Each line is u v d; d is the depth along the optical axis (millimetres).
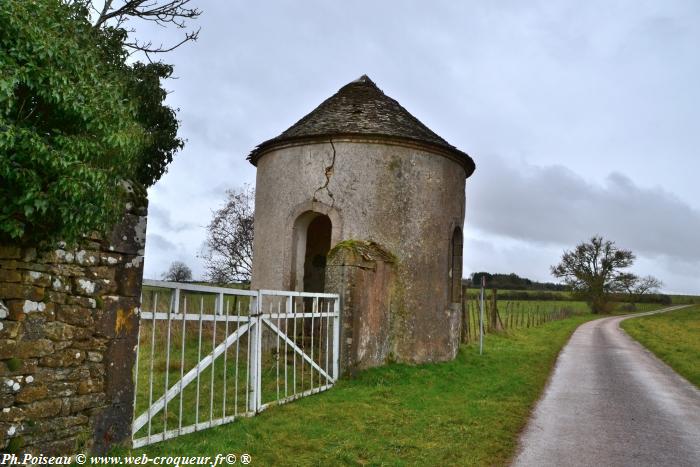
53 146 3715
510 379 10375
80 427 4508
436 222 11859
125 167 4535
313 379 8805
